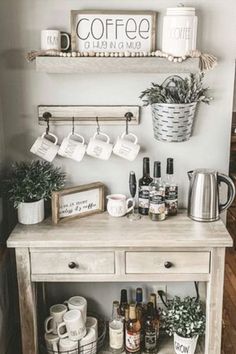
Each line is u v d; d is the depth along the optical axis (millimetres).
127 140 2137
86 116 2115
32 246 1905
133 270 1954
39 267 1953
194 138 2166
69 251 1933
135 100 2113
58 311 2199
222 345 2504
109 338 2291
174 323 2158
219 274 1952
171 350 2236
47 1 1995
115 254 1935
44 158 2080
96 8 2000
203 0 1997
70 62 1895
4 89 2102
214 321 2014
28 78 2086
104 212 2201
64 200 2084
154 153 2188
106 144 2076
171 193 2123
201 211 2057
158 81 2090
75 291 2391
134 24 1989
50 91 2104
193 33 1904
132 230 1990
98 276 1965
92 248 1927
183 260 1937
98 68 1906
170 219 2105
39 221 2078
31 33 2031
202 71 2012
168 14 1904
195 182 2053
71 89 2100
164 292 2387
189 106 1967
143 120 2137
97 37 1998
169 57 1886
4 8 2004
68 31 2025
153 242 1888
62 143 2084
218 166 2211
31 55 1927
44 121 2129
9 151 2176
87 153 2082
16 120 2139
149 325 2225
